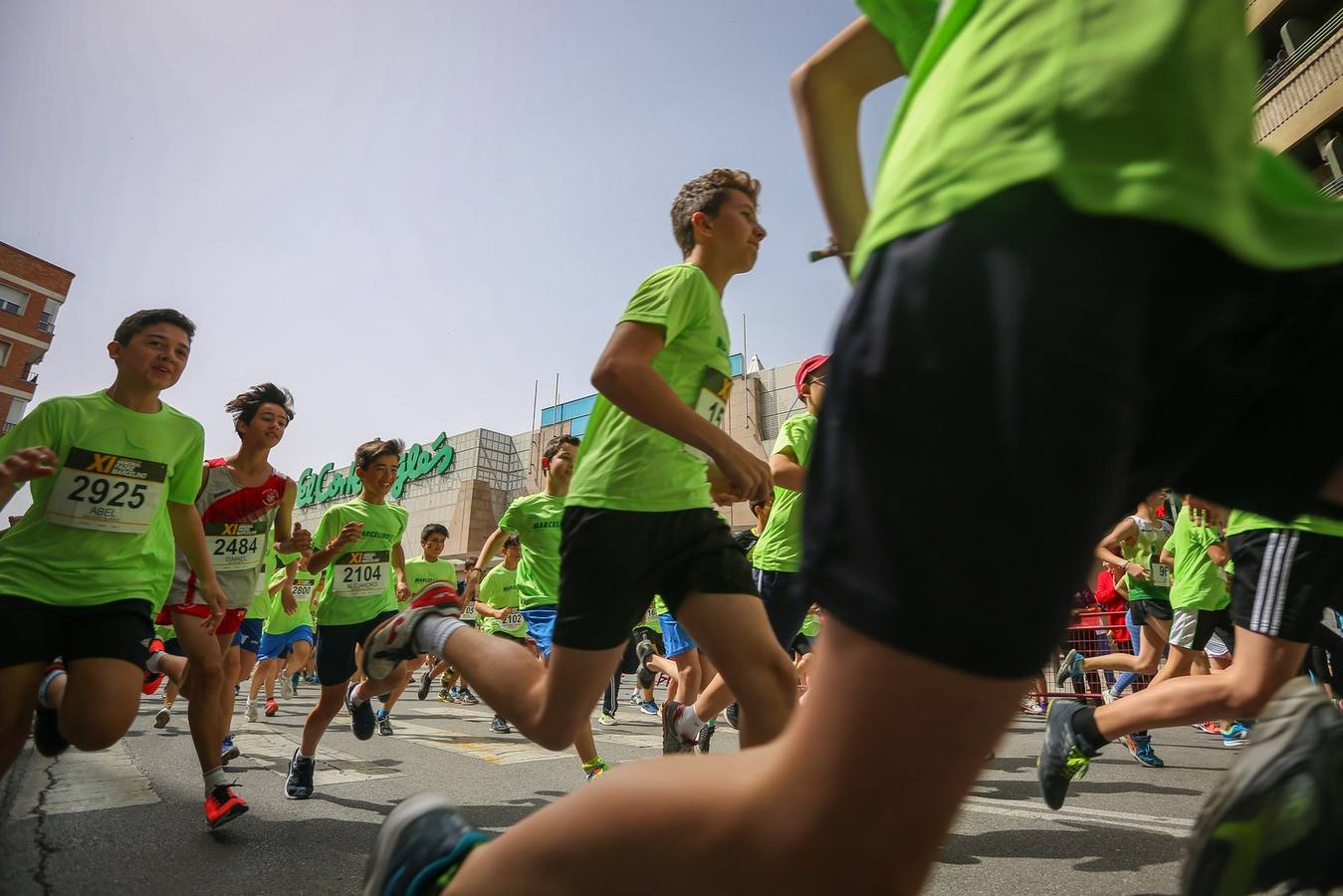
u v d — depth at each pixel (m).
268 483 4.58
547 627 5.91
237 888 2.40
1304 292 0.74
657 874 0.70
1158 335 0.66
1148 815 3.32
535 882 0.74
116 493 2.87
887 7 1.02
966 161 0.67
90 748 2.68
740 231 2.57
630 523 2.14
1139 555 6.72
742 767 0.72
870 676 0.61
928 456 0.61
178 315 3.15
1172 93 0.63
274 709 9.05
